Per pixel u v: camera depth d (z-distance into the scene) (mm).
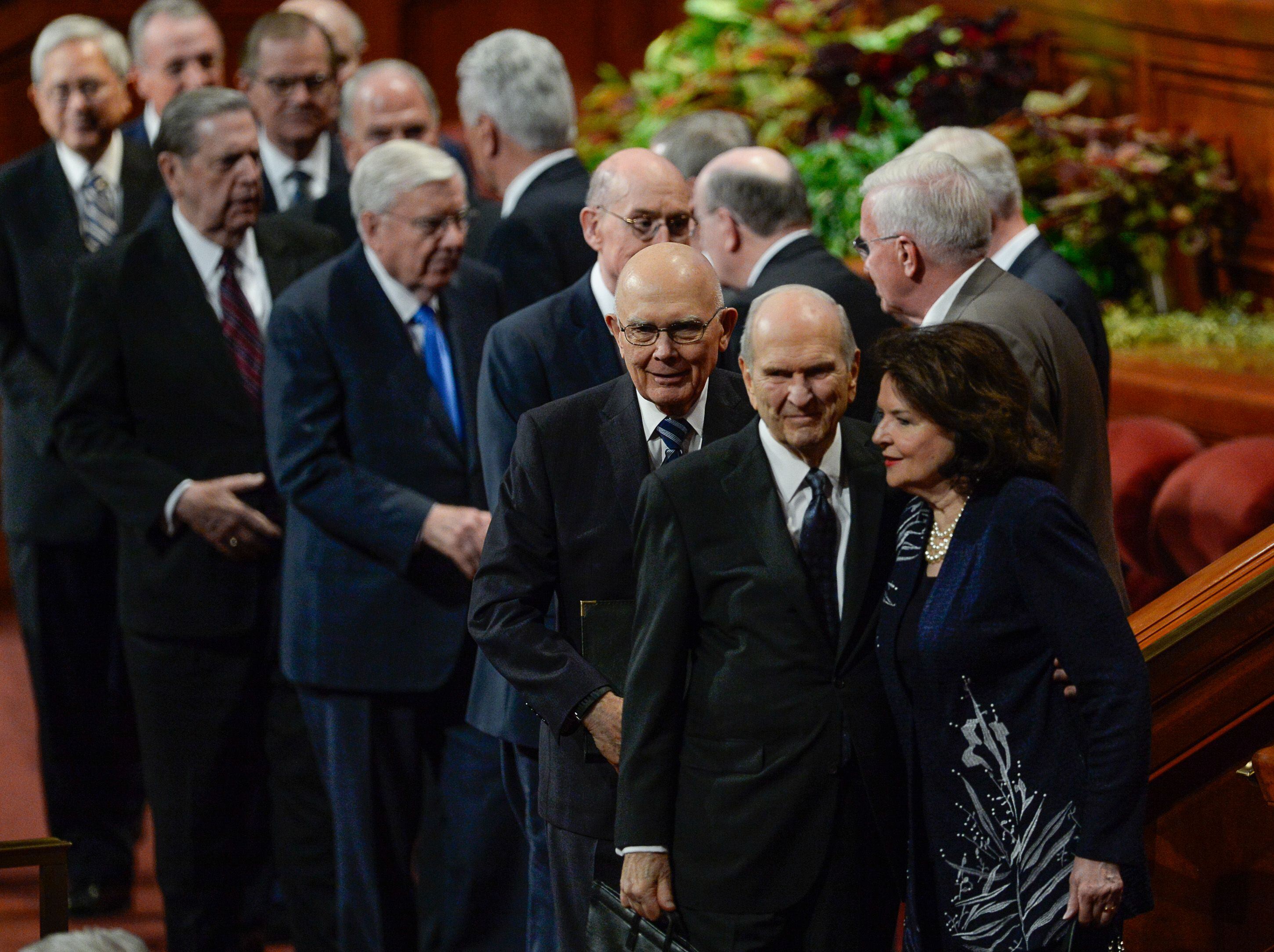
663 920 9789
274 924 16719
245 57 19703
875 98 22578
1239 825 11070
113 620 17812
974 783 9227
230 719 14984
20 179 17984
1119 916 8938
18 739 21266
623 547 10578
